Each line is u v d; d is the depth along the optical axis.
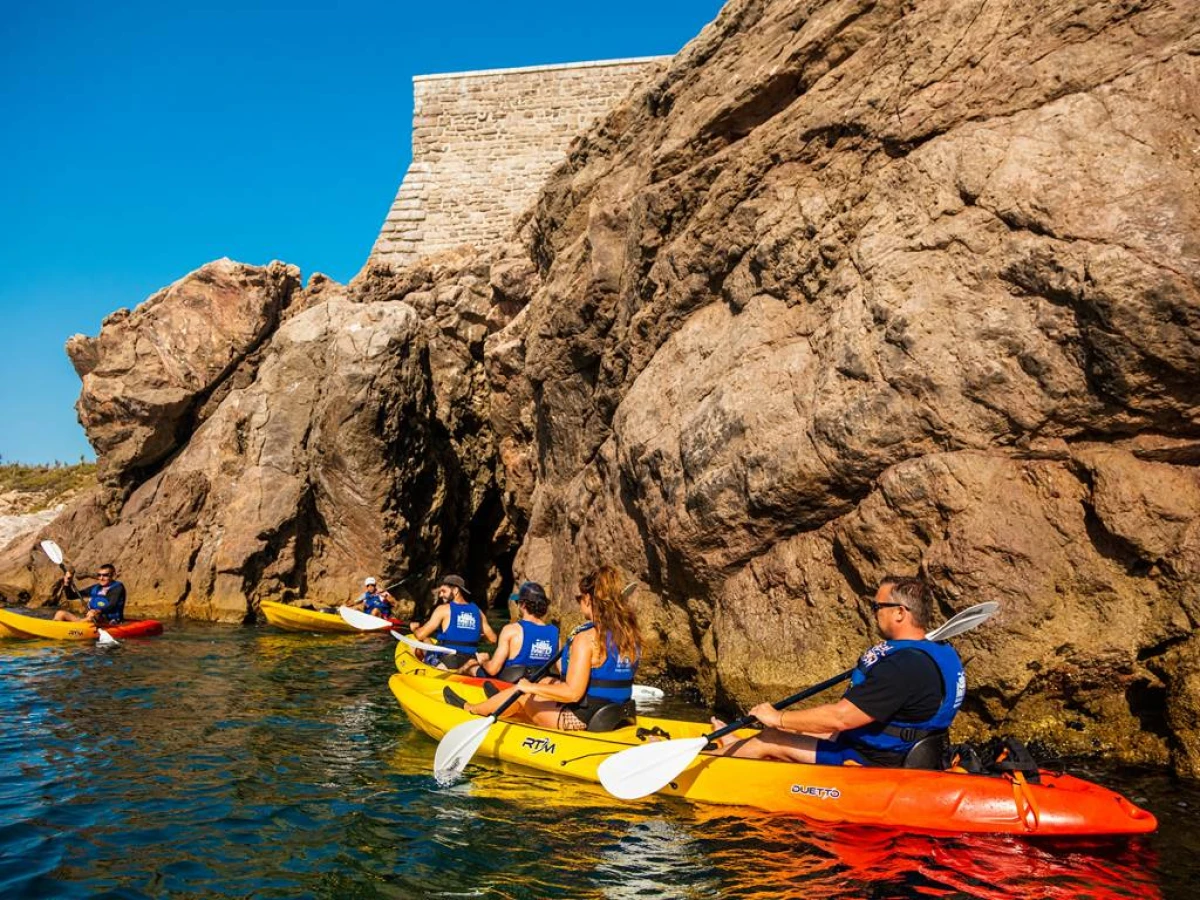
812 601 7.21
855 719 4.39
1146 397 5.82
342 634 14.09
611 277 11.81
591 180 13.41
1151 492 5.73
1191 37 6.06
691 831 4.44
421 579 18.20
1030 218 6.26
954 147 6.89
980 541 6.12
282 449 16.88
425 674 7.90
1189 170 5.79
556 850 4.23
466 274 19.61
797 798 4.64
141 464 17.78
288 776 5.56
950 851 4.05
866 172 7.66
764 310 8.34
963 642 6.20
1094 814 4.16
